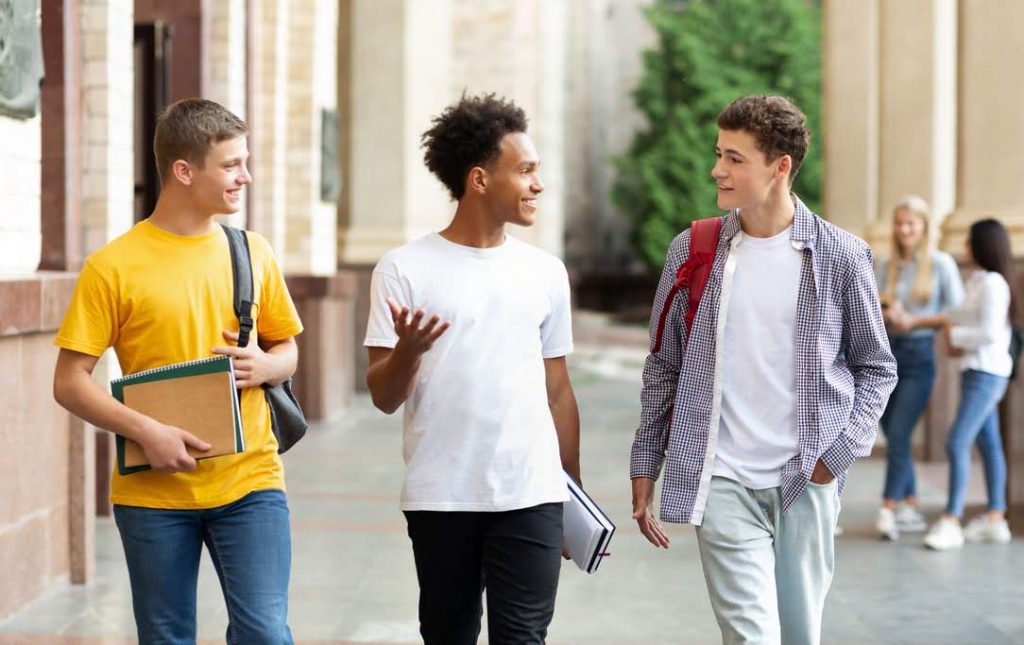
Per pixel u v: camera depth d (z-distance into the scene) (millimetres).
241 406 4266
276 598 4199
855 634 7035
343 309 18078
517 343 4320
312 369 16953
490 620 4332
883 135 14883
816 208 42500
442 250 4359
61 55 8539
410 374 4086
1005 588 8086
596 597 7910
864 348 4402
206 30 12688
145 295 4164
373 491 11656
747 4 42938
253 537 4203
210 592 7770
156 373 4102
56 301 7438
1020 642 6891
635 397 21781
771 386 4355
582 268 45812
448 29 23125
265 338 4473
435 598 4398
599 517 4480
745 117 4285
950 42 14672
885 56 14828
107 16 9273
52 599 7477
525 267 4402
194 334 4211
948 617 7391
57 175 8547
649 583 8297
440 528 4316
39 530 7438
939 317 9391
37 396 7348
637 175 44375
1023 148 12578
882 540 9602
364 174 20469
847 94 15367
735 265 4402
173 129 4172
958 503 9320
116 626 6926
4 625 6902
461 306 4281
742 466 4375
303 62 16828
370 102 20469
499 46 25750
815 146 42562
